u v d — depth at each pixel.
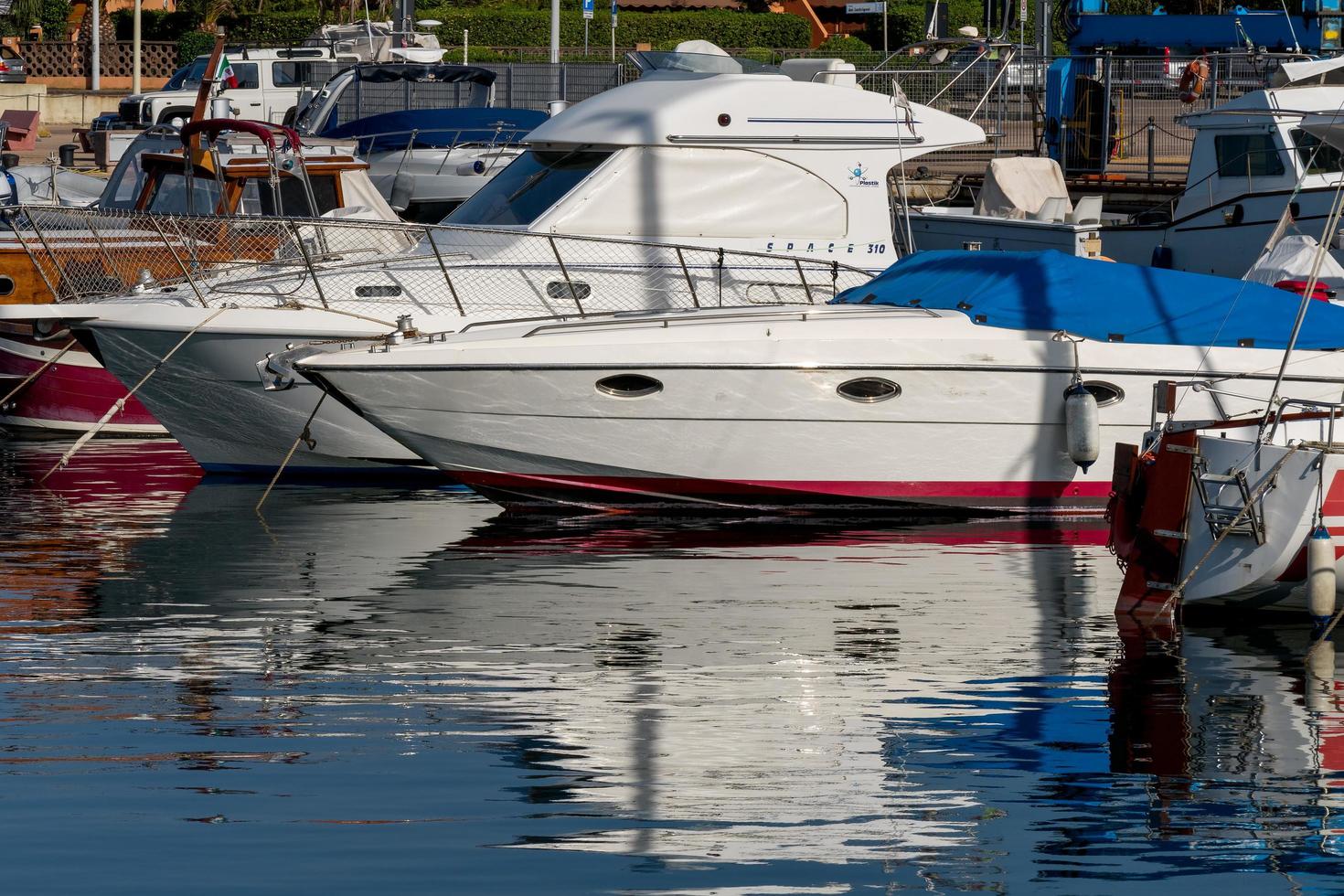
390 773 24.12
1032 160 66.69
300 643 31.03
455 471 44.16
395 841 21.77
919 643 31.45
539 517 44.38
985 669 29.73
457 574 37.09
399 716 26.72
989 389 43.41
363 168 59.41
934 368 43.06
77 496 46.62
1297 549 32.72
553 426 43.12
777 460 43.62
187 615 33.09
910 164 82.19
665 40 163.62
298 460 49.81
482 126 79.62
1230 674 29.67
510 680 28.69
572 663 29.75
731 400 43.06
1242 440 33.66
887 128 52.75
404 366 42.41
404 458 49.38
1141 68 93.69
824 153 52.31
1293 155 68.56
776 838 21.98
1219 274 71.12
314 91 100.19
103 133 100.38
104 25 164.62
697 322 43.84
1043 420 43.78
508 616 33.16
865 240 52.72
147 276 50.72
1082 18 96.56
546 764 24.55
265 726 26.16
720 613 33.62
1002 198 66.06
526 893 20.27
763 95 51.97
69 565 37.66
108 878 20.64
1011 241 62.22
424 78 93.00
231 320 47.47
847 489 44.06
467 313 48.78
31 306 47.75
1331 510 32.53
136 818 22.44
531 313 49.22
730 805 23.06
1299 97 69.19
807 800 23.27
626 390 43.03
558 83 110.50
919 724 26.50
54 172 67.50
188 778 23.91
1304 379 43.59
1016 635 32.25
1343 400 42.12
